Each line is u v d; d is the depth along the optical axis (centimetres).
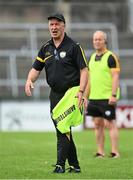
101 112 3075
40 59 2217
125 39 7512
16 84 6612
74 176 2123
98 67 3081
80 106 2128
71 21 7994
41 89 6425
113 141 3086
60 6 8012
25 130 5731
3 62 6856
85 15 8081
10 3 8238
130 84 6781
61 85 2144
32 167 2494
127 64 7150
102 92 3078
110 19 8131
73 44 2156
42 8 7994
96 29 7456
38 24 7456
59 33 2144
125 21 8131
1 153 3216
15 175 2192
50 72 2166
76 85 2156
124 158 2975
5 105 5797
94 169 2430
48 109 5812
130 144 4009
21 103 5797
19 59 6900
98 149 3086
